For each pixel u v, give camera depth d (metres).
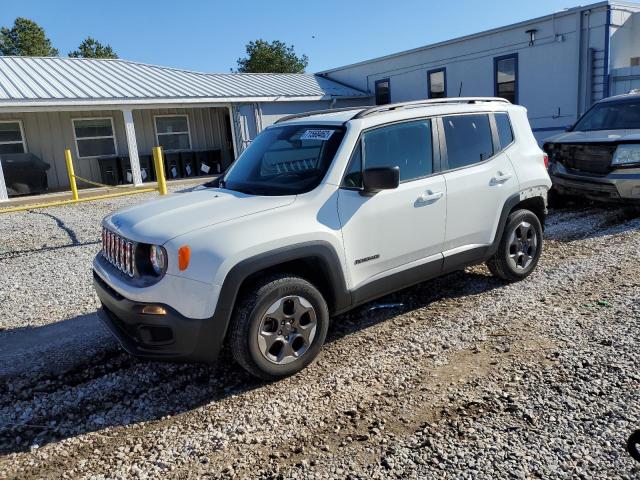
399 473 2.60
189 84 20.12
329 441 2.91
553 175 8.62
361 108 4.54
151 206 4.00
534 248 5.36
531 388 3.29
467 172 4.64
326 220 3.73
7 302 5.64
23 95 15.27
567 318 4.34
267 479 2.63
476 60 17.12
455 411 3.11
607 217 8.14
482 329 4.25
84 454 2.94
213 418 3.22
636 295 4.73
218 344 3.35
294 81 23.31
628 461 2.57
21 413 3.38
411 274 4.31
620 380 3.29
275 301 3.49
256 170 4.37
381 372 3.65
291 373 3.63
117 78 19.36
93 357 4.14
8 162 15.55
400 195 4.14
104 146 18.95
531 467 2.57
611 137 7.82
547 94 15.22
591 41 13.97
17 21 57.94
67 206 12.97
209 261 3.25
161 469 2.77
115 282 3.51
